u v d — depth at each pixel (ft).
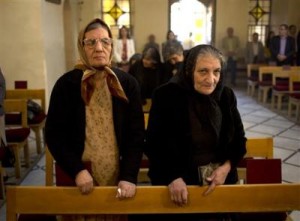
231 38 27.17
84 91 5.17
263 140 7.73
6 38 20.03
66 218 5.40
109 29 5.31
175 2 17.08
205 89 5.21
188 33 17.44
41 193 4.99
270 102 25.64
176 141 5.52
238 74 29.78
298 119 20.16
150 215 5.66
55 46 23.67
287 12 29.22
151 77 11.43
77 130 5.31
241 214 6.14
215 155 5.63
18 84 16.75
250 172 5.59
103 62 5.13
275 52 26.25
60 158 5.20
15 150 12.00
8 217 4.98
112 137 5.43
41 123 14.71
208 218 5.49
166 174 5.46
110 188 5.03
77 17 25.57
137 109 5.56
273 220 6.00
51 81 22.38
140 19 17.74
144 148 5.74
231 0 23.93
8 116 14.16
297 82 22.38
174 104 5.48
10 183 11.76
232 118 5.58
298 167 13.09
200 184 5.44
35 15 19.90
